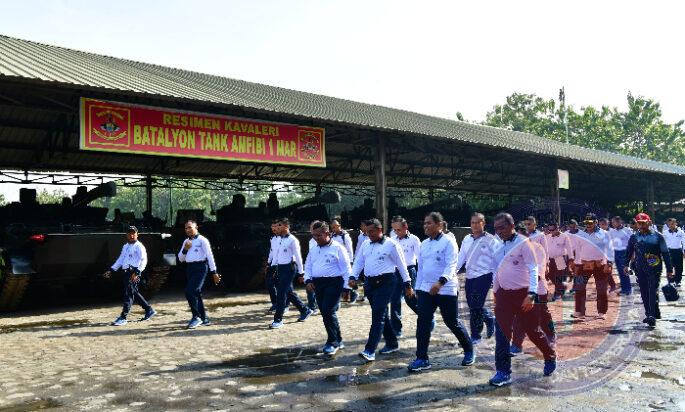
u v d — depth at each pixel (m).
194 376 5.36
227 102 12.27
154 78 13.80
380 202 16.30
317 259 6.37
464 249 6.53
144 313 10.42
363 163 24.28
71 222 13.12
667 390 4.53
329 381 5.08
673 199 38.72
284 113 13.12
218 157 13.12
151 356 6.37
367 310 10.08
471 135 19.45
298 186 25.47
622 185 34.44
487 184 31.72
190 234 8.62
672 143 67.56
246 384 5.03
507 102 62.56
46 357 6.42
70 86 10.16
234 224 14.69
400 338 7.18
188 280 8.58
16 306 10.99
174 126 12.49
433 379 5.06
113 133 11.57
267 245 13.91
